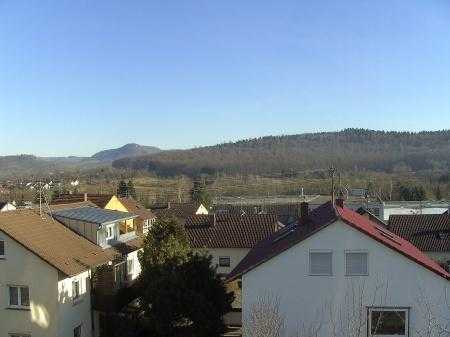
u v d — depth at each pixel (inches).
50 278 1013.2
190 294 1002.7
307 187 4719.5
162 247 1095.0
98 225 1232.2
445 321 815.1
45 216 1221.7
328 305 836.6
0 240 1033.5
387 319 827.4
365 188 4192.9
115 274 1212.5
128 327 1119.6
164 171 7022.6
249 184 5196.9
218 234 1804.9
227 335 1117.7
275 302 843.4
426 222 1737.2
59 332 1011.9
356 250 830.5
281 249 840.3
